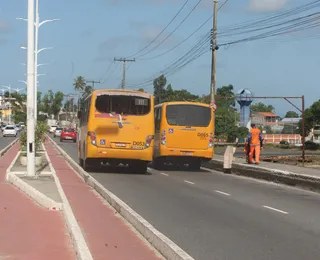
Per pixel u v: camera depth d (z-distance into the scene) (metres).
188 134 23.45
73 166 23.62
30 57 17.67
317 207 12.97
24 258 7.14
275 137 70.00
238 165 22.97
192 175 22.05
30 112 17.59
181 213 11.41
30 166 17.59
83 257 6.76
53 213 10.98
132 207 12.17
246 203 13.38
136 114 21.05
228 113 56.06
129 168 24.80
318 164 26.12
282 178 19.14
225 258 7.42
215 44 30.03
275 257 7.52
